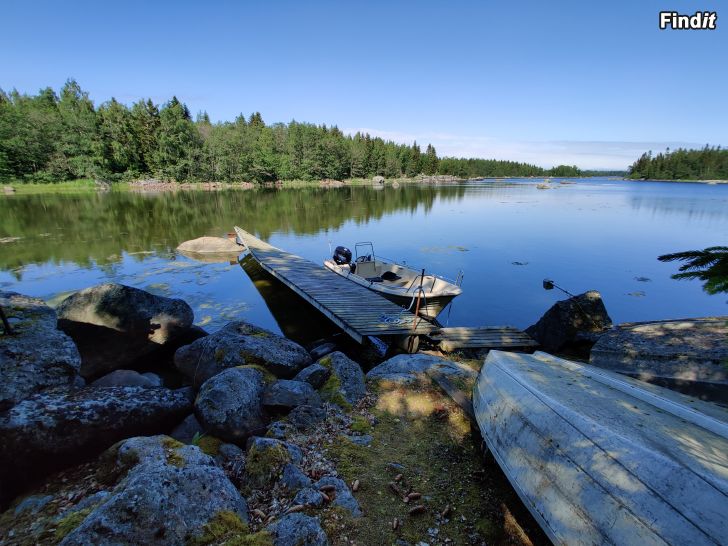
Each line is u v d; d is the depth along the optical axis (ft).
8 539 9.57
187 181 201.16
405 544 9.77
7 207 105.91
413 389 18.20
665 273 48.39
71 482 11.93
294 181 242.99
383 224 87.86
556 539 8.92
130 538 8.10
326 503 10.61
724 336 18.56
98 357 24.67
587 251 59.98
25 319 16.87
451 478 12.43
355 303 32.94
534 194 185.47
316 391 17.08
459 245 64.75
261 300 40.01
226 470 12.34
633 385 13.10
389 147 352.90
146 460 10.58
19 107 200.23
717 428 10.18
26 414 12.39
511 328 31.40
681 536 7.08
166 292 41.06
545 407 11.10
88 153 183.01
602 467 8.80
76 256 54.70
